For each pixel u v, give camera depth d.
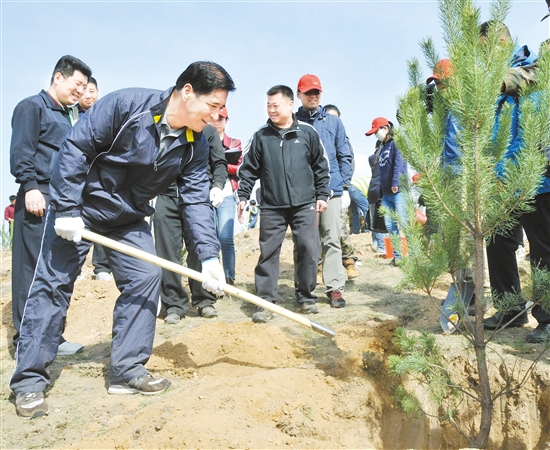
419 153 3.25
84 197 3.49
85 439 3.01
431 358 3.51
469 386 3.92
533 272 3.52
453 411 3.67
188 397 3.31
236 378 3.67
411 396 3.55
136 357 3.60
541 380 3.70
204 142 3.73
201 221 3.71
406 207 3.63
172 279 5.16
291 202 5.05
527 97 3.29
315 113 5.85
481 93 3.02
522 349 3.95
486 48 3.20
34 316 3.44
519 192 3.24
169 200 5.09
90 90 5.27
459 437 3.95
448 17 3.30
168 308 5.24
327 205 5.32
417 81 3.70
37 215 4.12
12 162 4.08
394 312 5.21
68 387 3.75
